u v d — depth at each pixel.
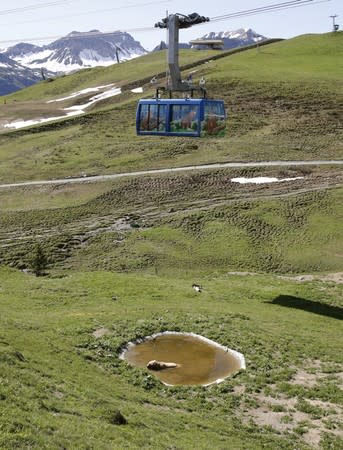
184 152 112.81
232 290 53.59
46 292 47.91
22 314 38.62
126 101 159.75
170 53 47.44
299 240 77.06
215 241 76.50
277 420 26.20
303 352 35.19
